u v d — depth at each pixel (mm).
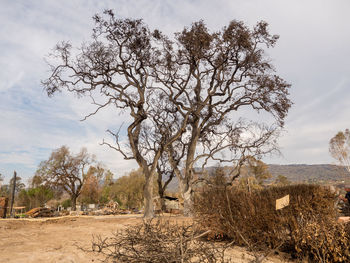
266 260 5098
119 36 22172
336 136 39219
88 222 15562
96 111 21875
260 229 6121
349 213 6926
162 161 27281
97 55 22047
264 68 24453
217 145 25812
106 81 22750
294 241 5641
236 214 6578
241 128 26391
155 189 37375
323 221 5293
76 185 49125
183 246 4035
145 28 22391
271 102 24734
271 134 24953
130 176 63156
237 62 24094
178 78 25656
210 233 6594
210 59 24297
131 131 22406
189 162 24203
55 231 10273
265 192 7262
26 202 52688
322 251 4852
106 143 22266
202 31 21672
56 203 62812
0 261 4203
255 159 23578
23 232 9773
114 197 64312
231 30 22219
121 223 14555
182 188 23797
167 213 21938
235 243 6461
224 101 25609
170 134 26625
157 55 23641
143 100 22688
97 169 58062
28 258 4457
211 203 7102
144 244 4191
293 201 5918
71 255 4715
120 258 4125
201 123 26062
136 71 23250
